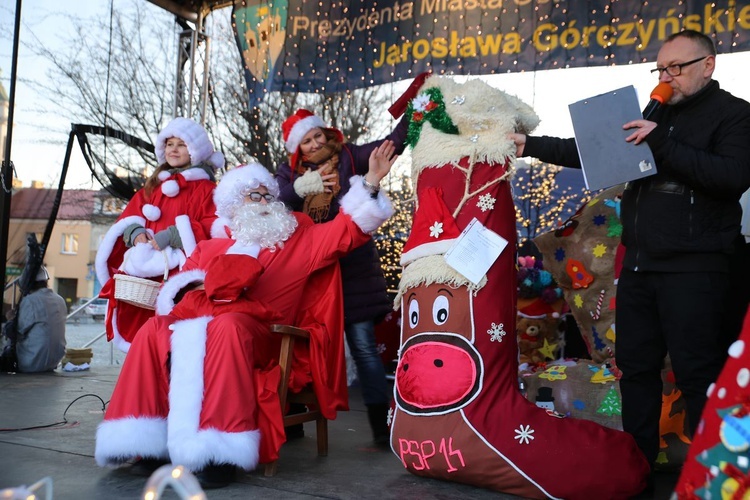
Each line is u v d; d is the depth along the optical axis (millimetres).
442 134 2818
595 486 2381
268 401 2697
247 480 2691
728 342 3023
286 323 3092
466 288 2623
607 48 4777
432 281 2684
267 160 10297
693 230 2408
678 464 2951
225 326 2648
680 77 2455
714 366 2408
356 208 3092
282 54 5871
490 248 2629
